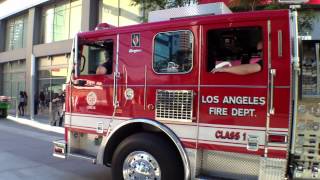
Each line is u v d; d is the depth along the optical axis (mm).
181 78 5352
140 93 5715
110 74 6078
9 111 27781
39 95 26891
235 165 5035
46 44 26281
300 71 4738
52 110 17656
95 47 6312
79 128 6469
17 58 30031
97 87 6234
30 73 27969
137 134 5789
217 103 5059
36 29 27891
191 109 5250
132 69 5828
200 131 5180
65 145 6668
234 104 4938
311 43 4930
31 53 27828
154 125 5516
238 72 4914
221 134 5023
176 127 5371
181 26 5406
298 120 4785
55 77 25828
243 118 4883
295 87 4629
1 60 32656
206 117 5141
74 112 6559
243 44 4973
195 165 5223
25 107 26562
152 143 5566
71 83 6605
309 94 4781
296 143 4801
